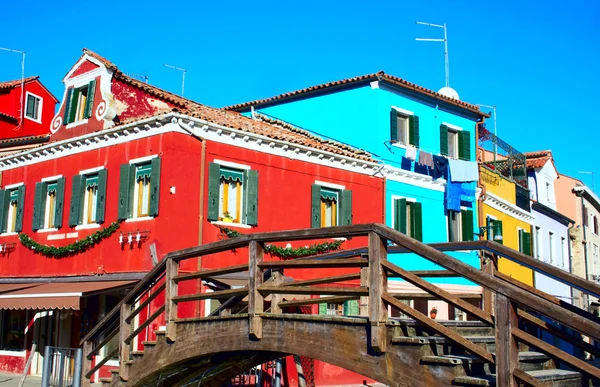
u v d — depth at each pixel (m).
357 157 21.73
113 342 17.53
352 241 21.33
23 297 17.06
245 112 28.11
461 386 5.77
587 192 40.31
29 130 30.08
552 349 5.22
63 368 12.05
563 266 36.09
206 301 17.11
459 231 26.08
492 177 28.62
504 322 5.47
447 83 29.39
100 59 19.33
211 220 17.61
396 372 6.34
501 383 5.42
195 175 17.38
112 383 10.75
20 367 20.03
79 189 19.25
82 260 18.77
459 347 6.54
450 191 25.27
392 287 22.45
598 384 6.32
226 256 17.84
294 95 25.98
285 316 7.63
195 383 10.53
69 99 20.48
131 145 18.09
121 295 17.91
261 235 7.97
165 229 16.72
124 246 17.62
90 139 19.08
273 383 16.36
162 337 9.72
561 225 36.59
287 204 19.56
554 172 37.19
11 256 21.39
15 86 29.64
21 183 21.59
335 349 7.01
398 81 23.72
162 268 9.97
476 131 27.84
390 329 6.47
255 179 18.69
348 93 24.44
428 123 25.39
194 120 17.31
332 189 21.17
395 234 6.44
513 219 30.47
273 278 8.34
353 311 20.77
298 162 20.08
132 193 17.89
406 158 23.95
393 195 23.34
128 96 19.67
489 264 8.08
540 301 5.20
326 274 20.55
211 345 8.73
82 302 18.98
